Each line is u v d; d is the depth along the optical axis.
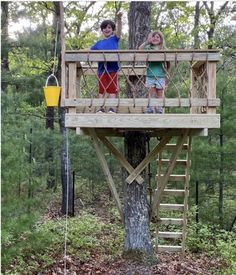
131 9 8.11
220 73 12.52
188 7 12.92
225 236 10.20
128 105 6.45
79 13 13.31
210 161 10.97
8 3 14.97
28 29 15.99
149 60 6.40
